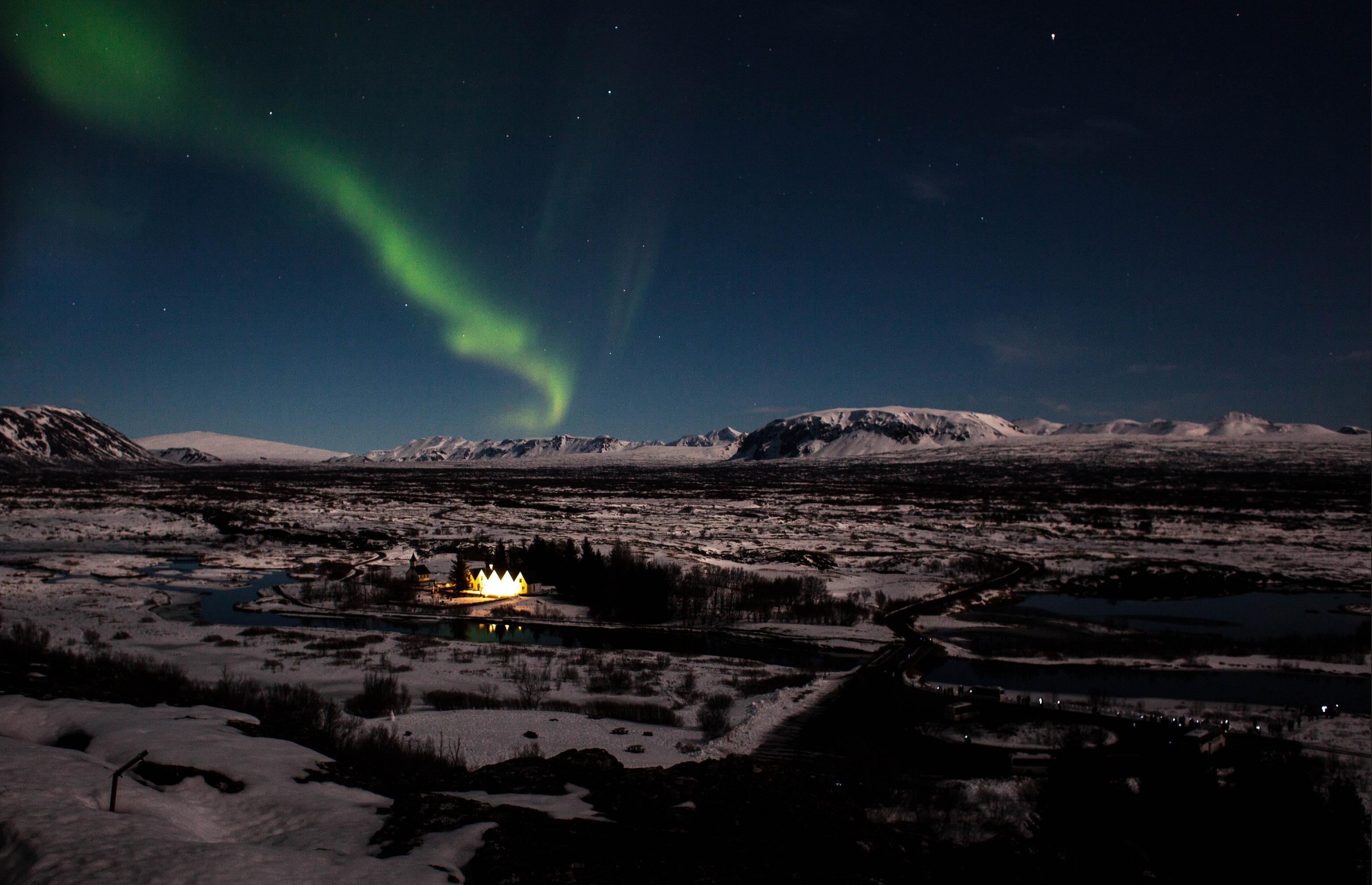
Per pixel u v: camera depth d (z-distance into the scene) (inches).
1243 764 821.2
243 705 1160.2
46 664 986.1
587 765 605.6
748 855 460.4
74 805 452.1
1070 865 553.6
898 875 472.7
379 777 611.2
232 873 380.5
